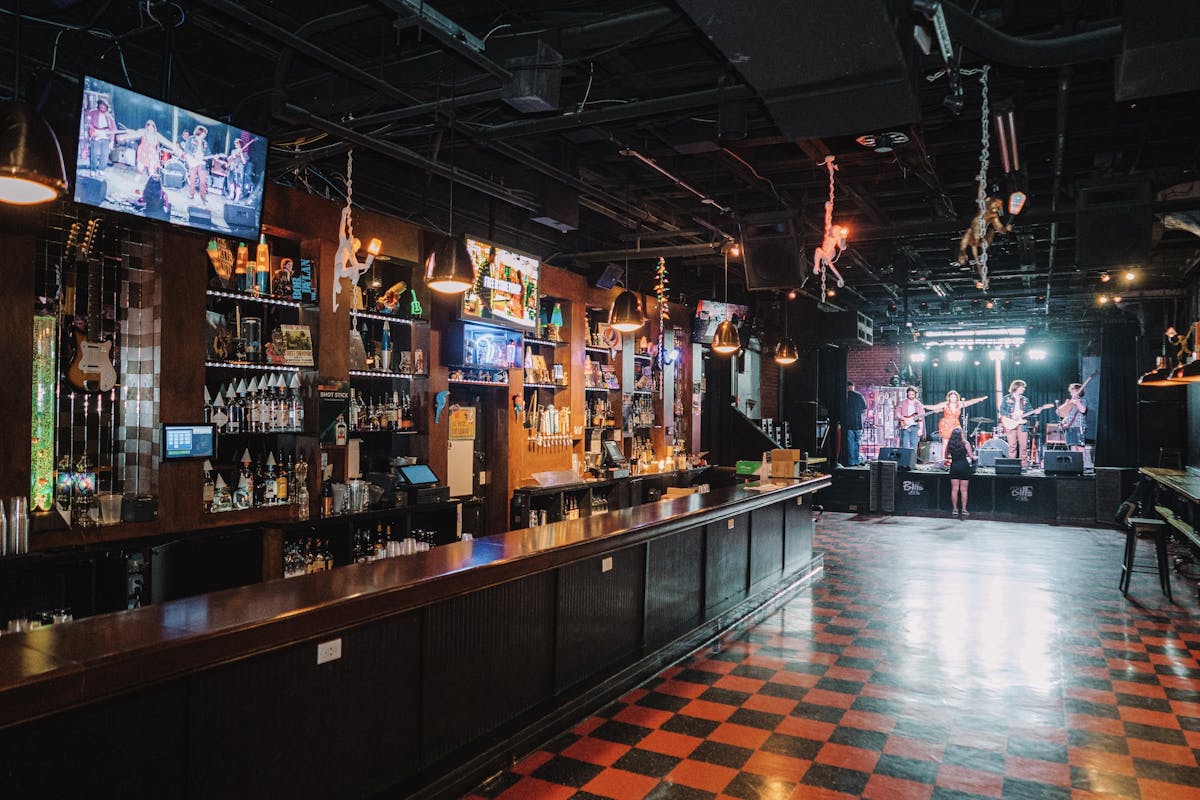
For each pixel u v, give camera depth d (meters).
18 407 4.00
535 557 3.95
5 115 2.68
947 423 21.11
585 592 4.57
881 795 3.55
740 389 15.26
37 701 2.00
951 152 7.06
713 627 6.02
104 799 2.20
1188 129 6.54
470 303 6.93
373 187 7.11
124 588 4.31
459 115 5.87
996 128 5.50
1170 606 7.30
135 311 4.91
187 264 4.88
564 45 4.63
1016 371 23.52
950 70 4.00
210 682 2.50
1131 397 16.17
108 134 3.82
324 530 5.84
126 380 4.93
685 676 5.19
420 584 3.23
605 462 9.94
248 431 5.43
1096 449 16.42
